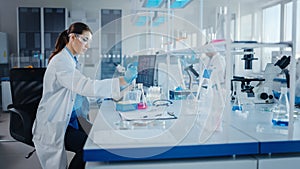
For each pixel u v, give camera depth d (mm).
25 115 2137
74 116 1935
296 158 1157
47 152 1754
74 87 1613
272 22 5004
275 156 1178
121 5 6461
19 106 2363
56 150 1746
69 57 1802
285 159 1151
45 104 1767
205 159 1148
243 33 5234
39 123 1777
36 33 5863
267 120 1583
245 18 5238
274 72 2166
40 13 5840
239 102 1939
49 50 5867
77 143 1750
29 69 2502
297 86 2025
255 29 5281
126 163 1105
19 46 5848
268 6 5148
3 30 6457
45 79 1761
